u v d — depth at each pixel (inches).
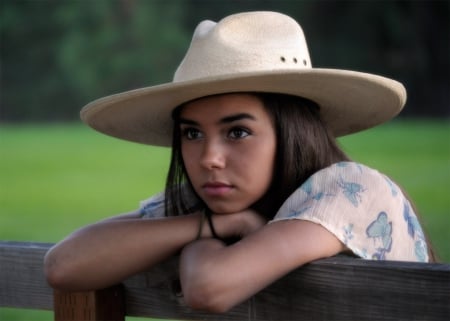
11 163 1250.0
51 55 1991.9
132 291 108.3
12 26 1983.3
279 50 107.9
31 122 2006.6
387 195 107.2
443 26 1866.4
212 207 105.9
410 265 91.5
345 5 1918.1
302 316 97.1
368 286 92.9
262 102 106.3
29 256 111.6
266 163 106.7
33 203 838.5
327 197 103.2
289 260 96.1
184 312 105.0
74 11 1923.0
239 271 94.8
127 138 125.1
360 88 108.9
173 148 115.1
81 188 959.6
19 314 319.6
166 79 1925.4
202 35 110.0
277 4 1946.4
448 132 1537.9
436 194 754.2
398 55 1907.0
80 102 1987.0
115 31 1914.4
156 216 123.8
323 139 112.2
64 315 105.9
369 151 1198.3
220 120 105.0
